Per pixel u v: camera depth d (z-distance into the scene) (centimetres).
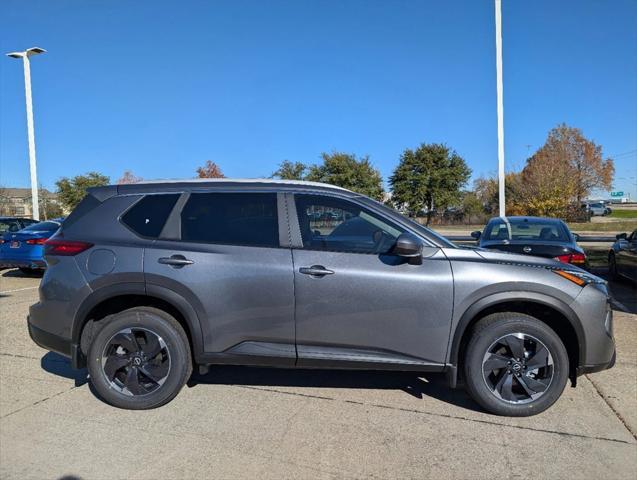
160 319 407
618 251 1104
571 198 3612
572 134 4775
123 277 403
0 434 372
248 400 434
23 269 1266
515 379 398
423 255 400
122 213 425
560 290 391
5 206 5597
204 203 422
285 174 4856
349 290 393
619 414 405
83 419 396
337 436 370
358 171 4841
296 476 318
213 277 398
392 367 399
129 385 410
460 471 324
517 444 358
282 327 398
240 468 327
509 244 802
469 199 4903
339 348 399
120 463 332
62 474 320
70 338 412
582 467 328
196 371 503
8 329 673
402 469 326
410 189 4850
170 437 368
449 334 394
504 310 412
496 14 1597
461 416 403
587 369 400
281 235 407
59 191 4316
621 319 727
